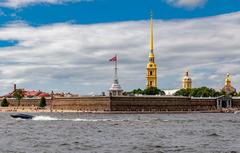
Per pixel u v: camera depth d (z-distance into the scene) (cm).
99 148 8588
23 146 8919
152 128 14575
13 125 16138
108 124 16800
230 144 9244
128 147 8744
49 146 8938
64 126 15562
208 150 8212
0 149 8394
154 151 8112
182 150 8238
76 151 8131
